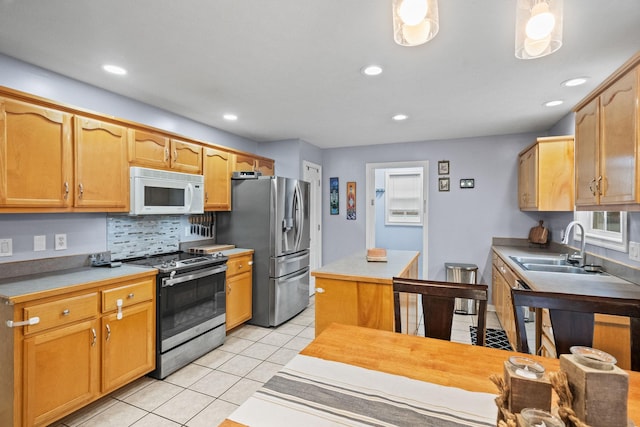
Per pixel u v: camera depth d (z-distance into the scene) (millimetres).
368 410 888
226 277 3207
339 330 1460
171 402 2168
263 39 1861
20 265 2141
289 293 3768
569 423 614
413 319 2779
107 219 2686
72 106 2131
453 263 4309
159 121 3105
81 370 1952
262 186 3580
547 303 1342
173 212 2854
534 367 695
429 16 843
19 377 1680
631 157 1491
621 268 2213
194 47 1948
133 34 1803
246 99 2855
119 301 2158
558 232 3594
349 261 2844
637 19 1627
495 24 1693
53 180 2043
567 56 2027
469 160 4324
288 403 921
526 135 4066
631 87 1493
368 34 1812
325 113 3262
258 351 2949
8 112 1826
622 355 1575
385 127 3811
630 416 826
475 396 955
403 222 6199
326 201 5133
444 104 2975
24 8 1555
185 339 2643
